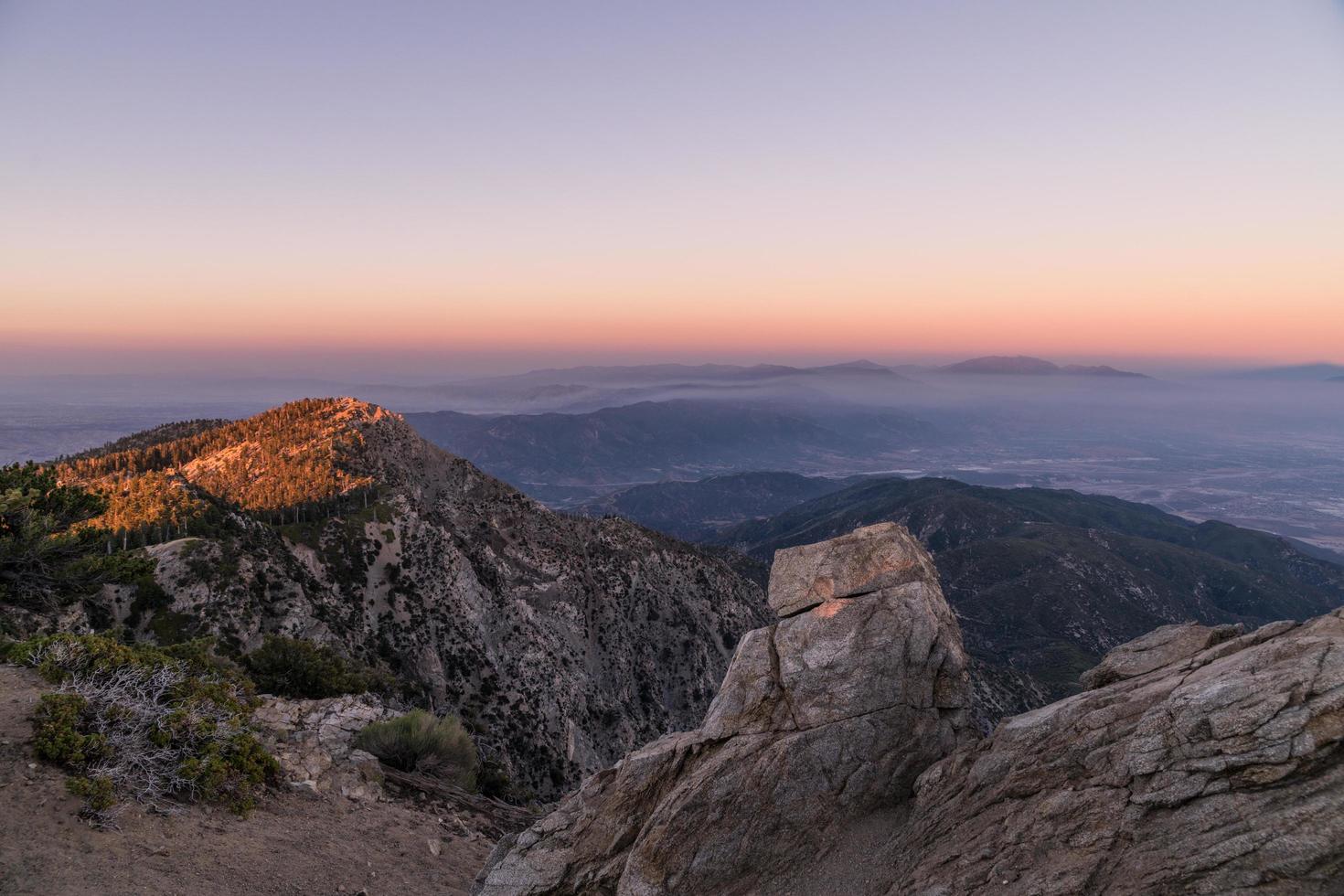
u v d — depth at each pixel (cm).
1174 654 1296
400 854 1686
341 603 8931
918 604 1509
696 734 1531
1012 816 1094
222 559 7438
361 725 2338
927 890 1078
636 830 1433
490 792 2650
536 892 1383
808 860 1274
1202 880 835
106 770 1466
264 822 1597
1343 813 786
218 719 1805
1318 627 1069
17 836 1205
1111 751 1057
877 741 1386
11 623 2584
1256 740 891
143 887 1193
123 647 1870
